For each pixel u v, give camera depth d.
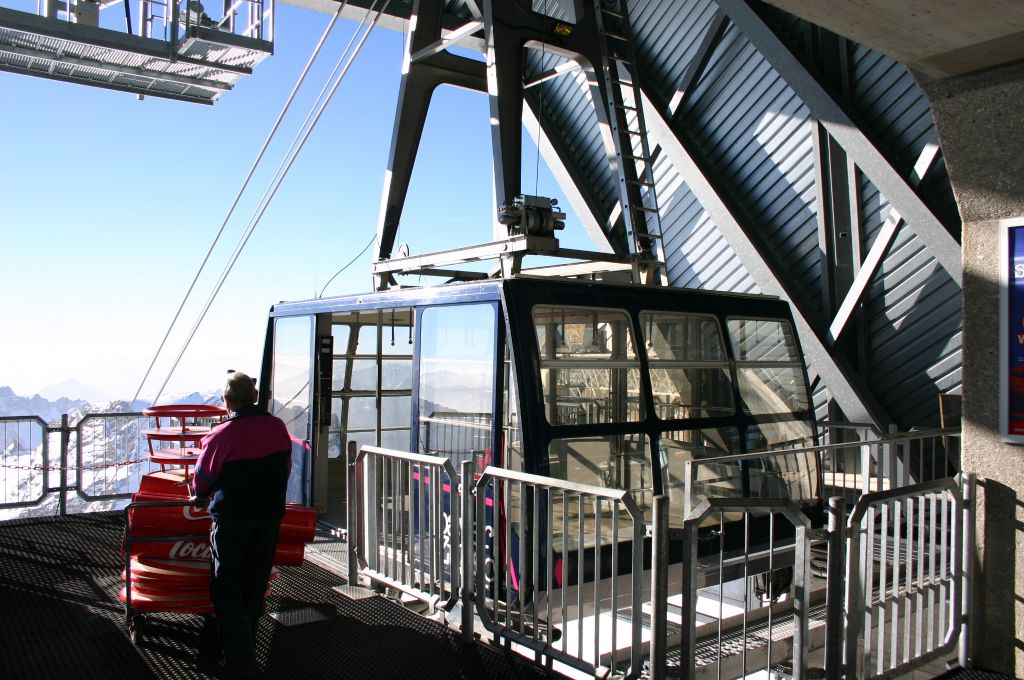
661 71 11.11
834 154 9.26
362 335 8.03
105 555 6.51
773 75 9.72
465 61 8.44
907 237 8.74
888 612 4.16
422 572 5.08
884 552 4.01
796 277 9.97
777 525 6.23
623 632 5.41
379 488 5.86
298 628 4.88
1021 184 4.27
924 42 4.04
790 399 6.61
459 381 5.62
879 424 9.12
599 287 5.55
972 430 4.50
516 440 5.12
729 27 10.10
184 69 11.15
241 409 4.25
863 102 8.85
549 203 6.32
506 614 4.52
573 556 5.14
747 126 10.18
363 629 4.86
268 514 4.23
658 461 5.59
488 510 5.26
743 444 6.14
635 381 5.58
